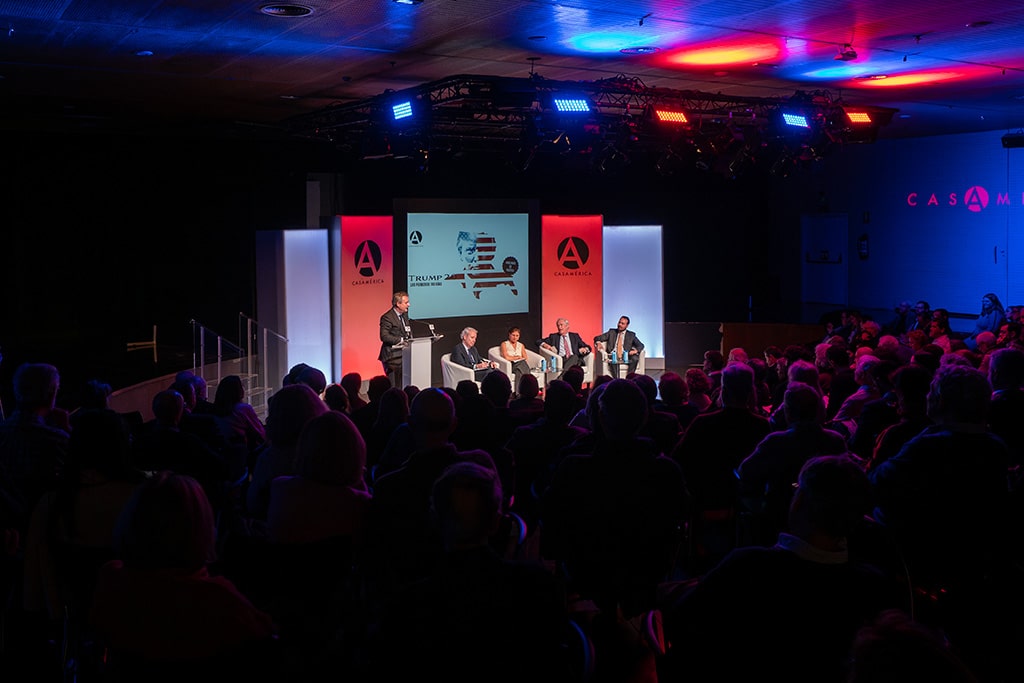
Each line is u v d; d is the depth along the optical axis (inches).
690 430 177.9
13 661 155.0
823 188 861.2
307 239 531.2
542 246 611.8
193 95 451.2
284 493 121.0
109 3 266.7
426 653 86.2
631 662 144.3
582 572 132.3
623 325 566.6
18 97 455.2
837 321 611.5
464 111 411.2
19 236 619.8
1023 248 695.7
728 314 800.3
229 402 232.1
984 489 135.3
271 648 91.0
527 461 186.9
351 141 528.1
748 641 88.4
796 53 350.6
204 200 632.4
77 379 494.9
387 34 311.7
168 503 87.8
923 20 294.7
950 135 740.0
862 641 48.3
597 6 272.1
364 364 558.3
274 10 276.1
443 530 87.7
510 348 526.9
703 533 177.0
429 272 574.6
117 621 87.3
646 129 433.4
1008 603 142.7
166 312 649.0
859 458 179.2
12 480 152.6
